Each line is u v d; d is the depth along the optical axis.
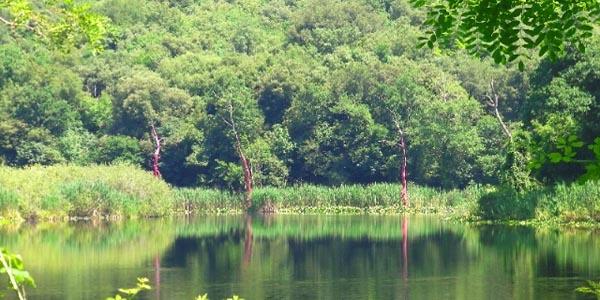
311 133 80.50
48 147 79.62
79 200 57.88
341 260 32.81
